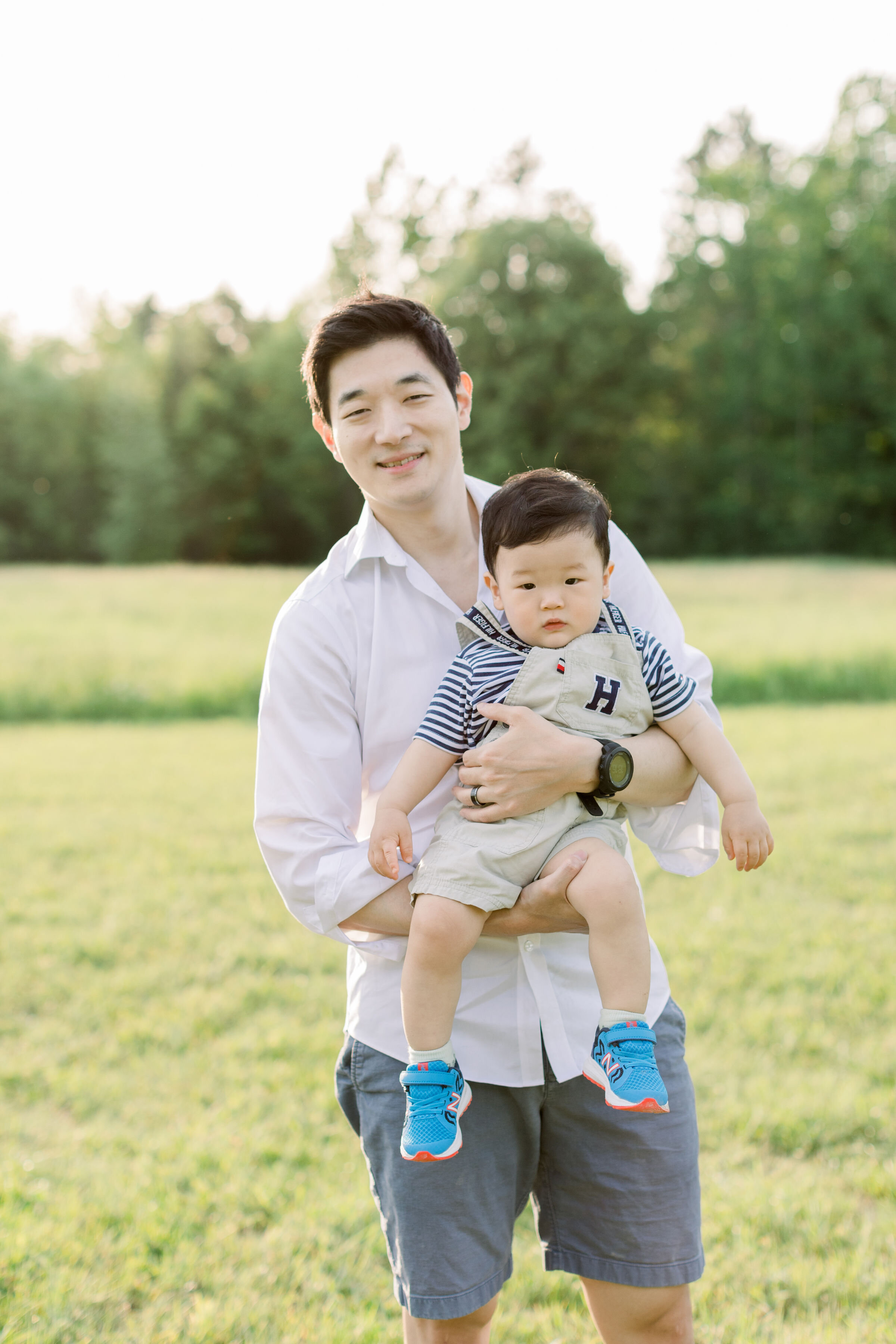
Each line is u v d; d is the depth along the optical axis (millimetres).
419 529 2029
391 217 47531
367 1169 3545
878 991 4684
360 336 1904
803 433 42500
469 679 1927
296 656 1969
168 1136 3740
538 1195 1990
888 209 40844
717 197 44469
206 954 5469
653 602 2154
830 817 7418
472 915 1819
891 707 12562
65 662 15195
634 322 42188
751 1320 2729
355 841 1974
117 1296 2895
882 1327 2664
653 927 5582
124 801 8609
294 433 46844
